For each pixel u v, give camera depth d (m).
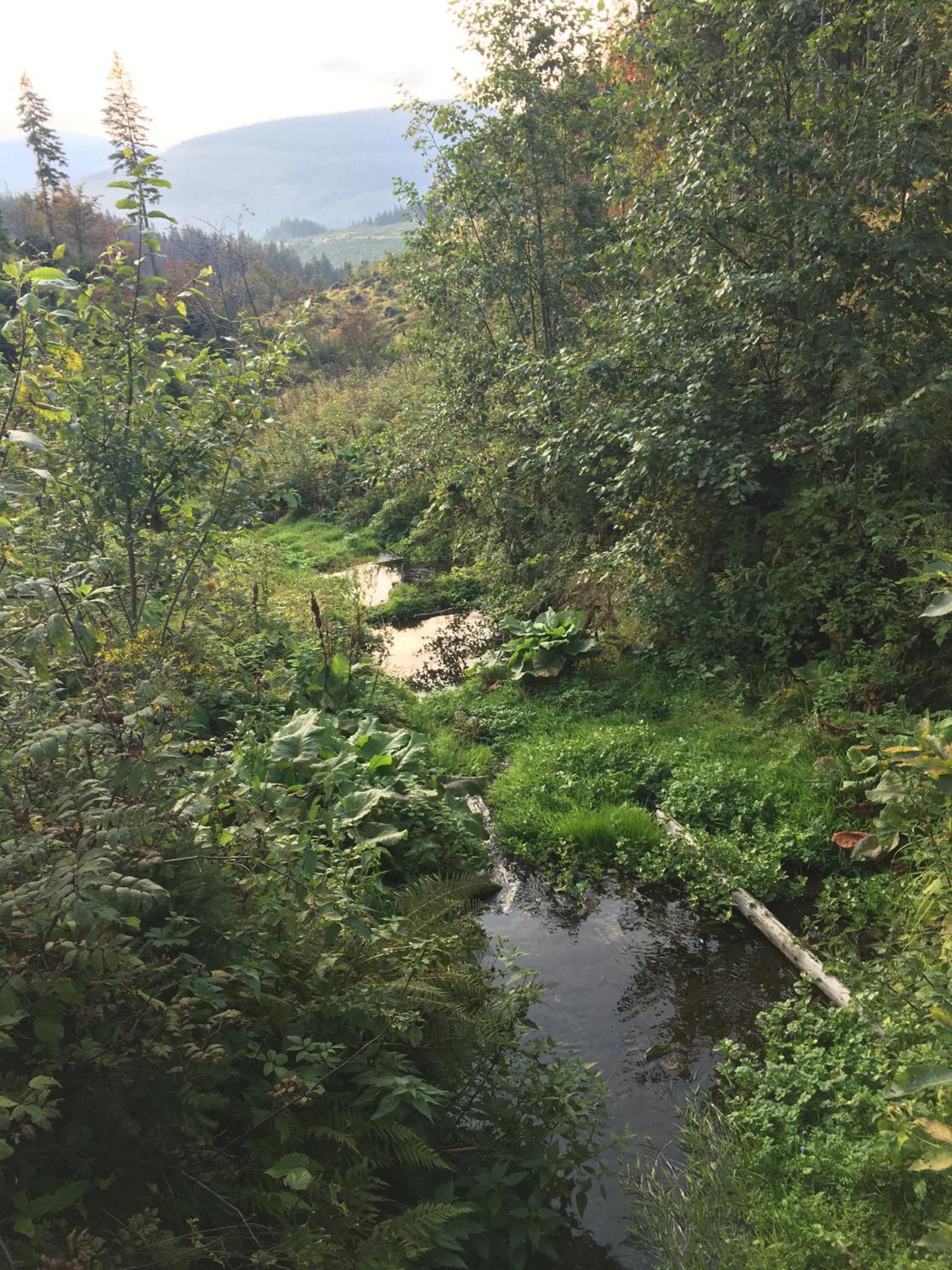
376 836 5.24
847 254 7.35
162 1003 2.46
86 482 5.77
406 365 24.53
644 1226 3.36
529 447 10.03
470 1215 3.14
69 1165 2.39
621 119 11.15
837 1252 2.95
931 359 7.32
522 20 11.87
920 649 6.78
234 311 28.16
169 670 3.41
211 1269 2.49
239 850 3.37
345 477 19.48
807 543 7.72
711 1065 4.25
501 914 5.69
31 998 2.36
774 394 8.46
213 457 6.36
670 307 8.45
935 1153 2.76
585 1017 4.65
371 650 9.48
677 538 8.62
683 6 8.09
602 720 8.01
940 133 7.28
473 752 7.70
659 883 5.85
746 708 7.61
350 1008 3.18
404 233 12.92
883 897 5.02
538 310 13.13
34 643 2.80
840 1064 3.79
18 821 2.54
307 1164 2.64
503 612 11.46
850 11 7.65
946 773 3.86
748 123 7.76
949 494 7.49
